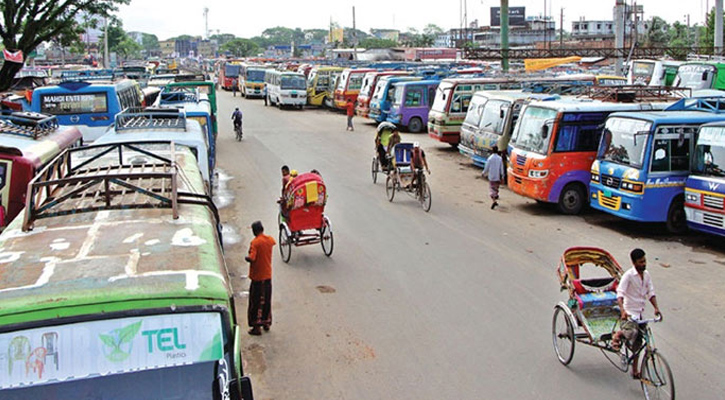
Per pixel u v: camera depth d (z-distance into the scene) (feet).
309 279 35.40
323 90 153.28
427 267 37.24
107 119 68.03
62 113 67.31
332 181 63.82
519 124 55.06
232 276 35.96
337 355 26.22
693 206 41.04
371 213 50.67
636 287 22.56
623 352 23.22
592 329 23.99
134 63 283.18
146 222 19.01
